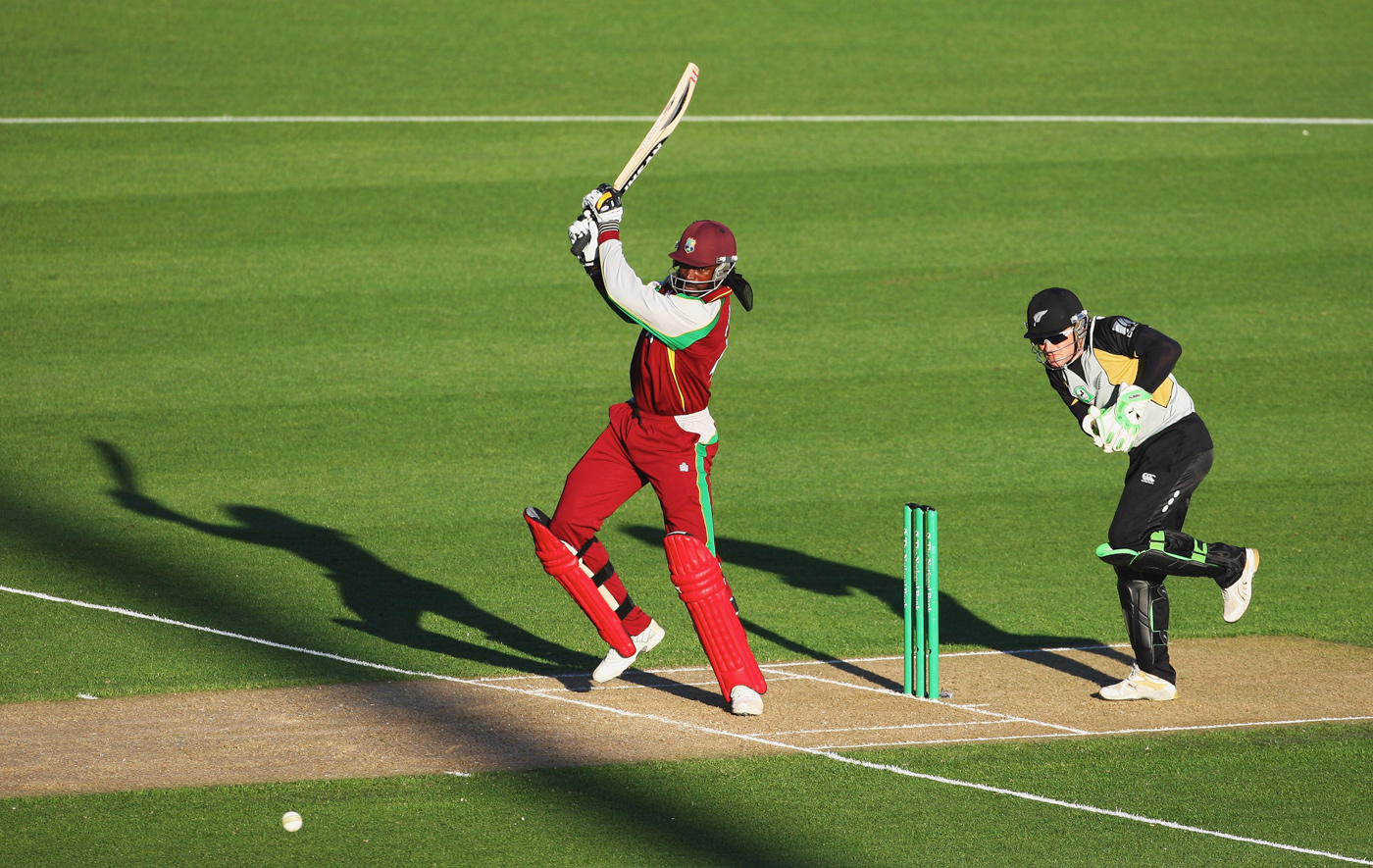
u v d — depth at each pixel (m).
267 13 74.62
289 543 29.44
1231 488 32.31
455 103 62.88
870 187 54.44
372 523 30.59
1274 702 22.03
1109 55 71.00
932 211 52.22
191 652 24.08
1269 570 27.98
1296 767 19.80
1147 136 59.97
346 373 39.41
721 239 20.66
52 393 37.72
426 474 33.22
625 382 38.97
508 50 70.12
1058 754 20.17
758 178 55.19
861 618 25.97
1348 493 31.97
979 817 18.31
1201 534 29.88
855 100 64.38
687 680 23.16
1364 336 41.69
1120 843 17.66
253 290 45.06
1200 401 37.50
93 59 66.81
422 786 19.12
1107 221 51.31
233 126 59.50
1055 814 18.42
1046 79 67.38
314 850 17.39
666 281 21.31
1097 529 30.33
